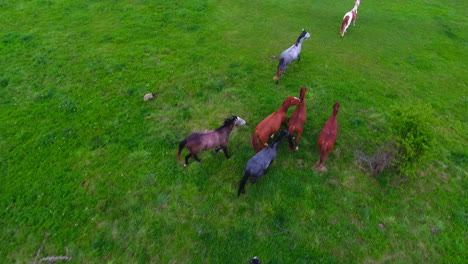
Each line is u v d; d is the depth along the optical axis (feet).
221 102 32.96
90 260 19.30
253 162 22.25
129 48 42.37
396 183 24.47
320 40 47.14
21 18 49.78
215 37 46.34
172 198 23.00
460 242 20.59
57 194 23.24
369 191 23.93
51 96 33.40
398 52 44.52
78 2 55.36
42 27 47.42
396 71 39.88
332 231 21.11
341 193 23.68
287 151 27.12
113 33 45.91
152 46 43.01
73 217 21.71
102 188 23.67
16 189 23.65
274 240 20.43
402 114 23.36
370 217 22.06
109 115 30.86
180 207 22.39
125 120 30.35
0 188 23.73
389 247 20.30
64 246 20.06
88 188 23.75
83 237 20.53
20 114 31.01
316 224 21.50
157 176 24.63
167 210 22.18
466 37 48.96
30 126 29.55
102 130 29.07
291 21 52.65
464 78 38.91
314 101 33.27
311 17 54.29
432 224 21.67
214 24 50.24
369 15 55.72
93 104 32.24
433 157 26.73
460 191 24.11
